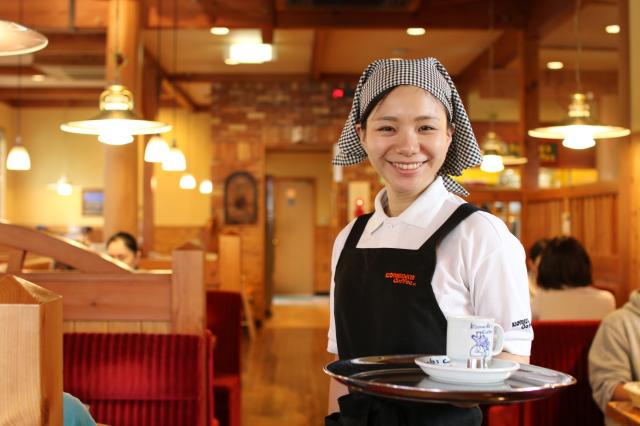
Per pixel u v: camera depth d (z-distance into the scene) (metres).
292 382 6.32
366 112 1.39
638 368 2.76
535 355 3.19
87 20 7.11
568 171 8.98
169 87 11.02
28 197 14.08
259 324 10.35
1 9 7.07
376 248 1.40
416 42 8.95
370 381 1.09
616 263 5.18
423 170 1.36
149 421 2.72
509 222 7.34
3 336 1.00
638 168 4.56
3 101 13.54
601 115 9.45
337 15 7.63
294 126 11.00
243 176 11.03
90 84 12.34
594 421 3.19
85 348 2.75
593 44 8.35
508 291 1.29
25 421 1.00
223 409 4.12
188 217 13.82
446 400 1.01
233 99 11.04
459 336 1.17
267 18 7.52
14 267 2.99
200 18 7.53
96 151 14.09
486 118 11.22
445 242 1.34
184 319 2.97
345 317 1.41
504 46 8.40
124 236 5.25
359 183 11.04
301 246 15.28
